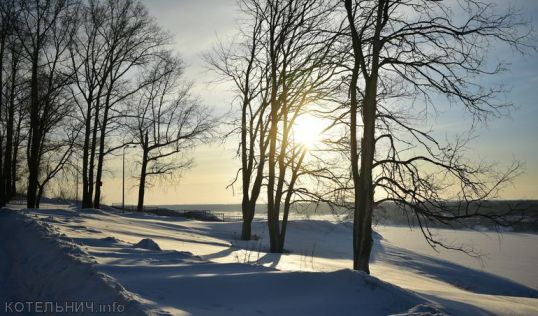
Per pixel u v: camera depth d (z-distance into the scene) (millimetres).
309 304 6793
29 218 18891
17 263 10688
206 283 7434
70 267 8242
